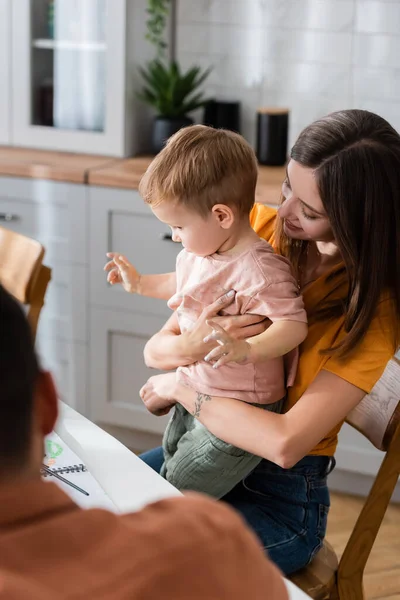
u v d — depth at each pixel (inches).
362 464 106.3
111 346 117.2
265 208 66.5
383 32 115.7
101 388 119.3
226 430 55.6
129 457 52.0
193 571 22.4
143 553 22.2
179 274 60.8
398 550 99.0
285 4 120.3
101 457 51.9
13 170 115.2
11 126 126.8
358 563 57.7
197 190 54.3
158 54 126.6
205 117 124.6
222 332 51.0
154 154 122.8
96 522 22.6
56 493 22.6
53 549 21.7
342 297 56.9
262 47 123.1
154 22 121.9
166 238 109.0
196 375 58.1
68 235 115.0
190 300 58.1
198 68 120.2
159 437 119.0
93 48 119.5
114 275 66.8
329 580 57.9
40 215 116.0
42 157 120.5
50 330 120.3
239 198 55.4
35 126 125.6
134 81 121.1
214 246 56.4
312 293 58.0
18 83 124.6
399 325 54.4
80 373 120.2
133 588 21.5
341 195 50.7
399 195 51.1
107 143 121.8
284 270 56.0
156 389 61.0
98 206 111.7
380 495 56.1
